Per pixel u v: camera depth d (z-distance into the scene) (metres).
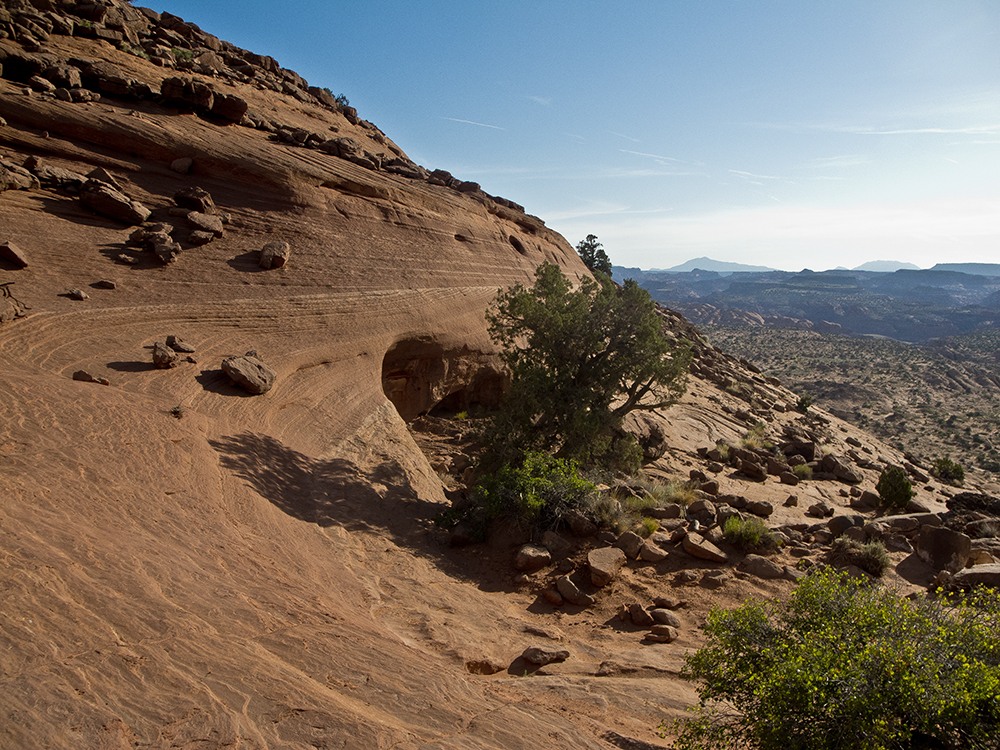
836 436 50.16
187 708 5.13
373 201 29.47
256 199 25.86
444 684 6.83
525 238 42.22
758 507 16.86
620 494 16.22
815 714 5.24
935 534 12.21
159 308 18.91
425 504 15.68
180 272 21.00
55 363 14.79
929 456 93.38
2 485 8.62
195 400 15.31
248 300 21.14
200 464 12.13
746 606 6.62
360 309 23.88
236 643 6.49
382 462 17.05
